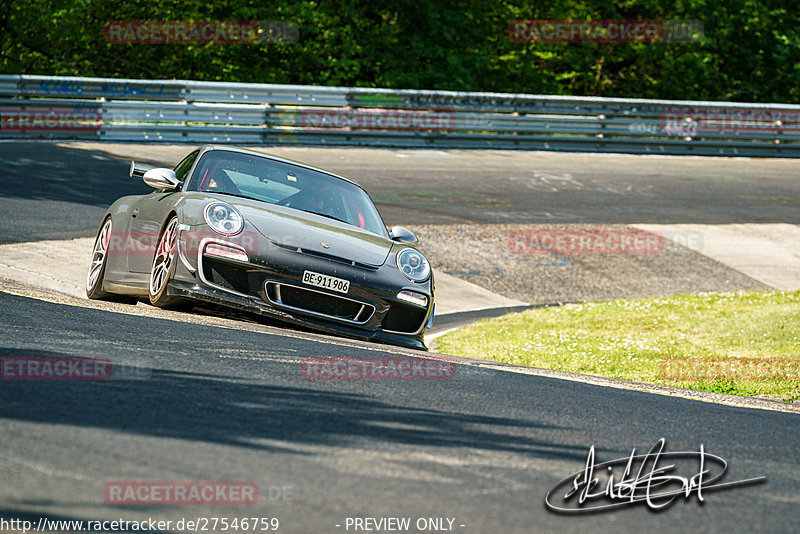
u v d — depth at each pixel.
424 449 7.48
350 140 49.84
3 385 8.21
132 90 43.88
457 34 75.12
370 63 72.38
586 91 83.06
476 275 30.44
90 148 41.03
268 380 9.72
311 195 16.95
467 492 6.38
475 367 13.01
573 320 25.75
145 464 6.38
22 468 6.07
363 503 5.96
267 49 67.75
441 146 52.50
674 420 10.14
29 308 13.34
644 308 27.56
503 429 8.59
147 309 14.86
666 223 39.78
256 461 6.66
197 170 16.69
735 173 52.75
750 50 83.25
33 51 59.75
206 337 12.33
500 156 51.81
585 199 42.88
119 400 8.07
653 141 57.09
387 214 35.84
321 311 14.56
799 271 35.09
